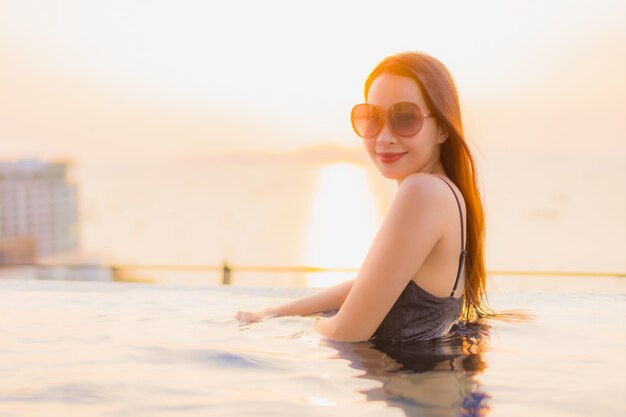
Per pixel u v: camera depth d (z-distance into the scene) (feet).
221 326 5.65
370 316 4.87
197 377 3.94
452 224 5.04
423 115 5.20
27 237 397.60
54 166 409.69
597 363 4.23
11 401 3.46
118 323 5.81
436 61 5.36
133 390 3.66
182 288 8.10
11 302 7.07
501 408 3.29
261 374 4.00
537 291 7.59
